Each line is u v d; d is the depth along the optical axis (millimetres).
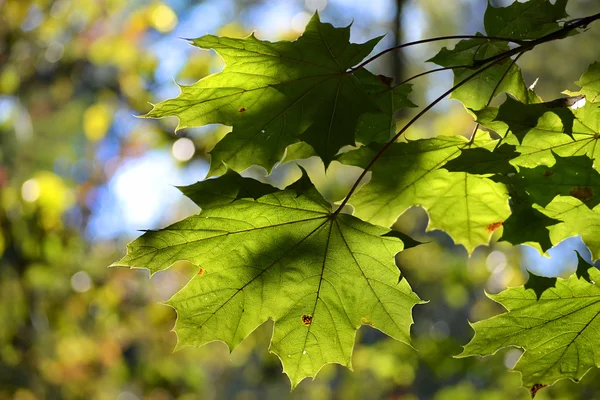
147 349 7566
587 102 1705
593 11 8203
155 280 7129
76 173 7340
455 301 7797
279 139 1851
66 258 6008
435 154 2025
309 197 1773
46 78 6617
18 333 6562
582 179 1773
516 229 1838
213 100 1835
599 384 4676
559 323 1973
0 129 6691
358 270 1870
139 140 6246
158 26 6035
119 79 6328
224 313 1899
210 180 1752
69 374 6746
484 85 2092
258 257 1865
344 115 1763
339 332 1939
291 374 1955
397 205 2152
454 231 2201
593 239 1949
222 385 13836
